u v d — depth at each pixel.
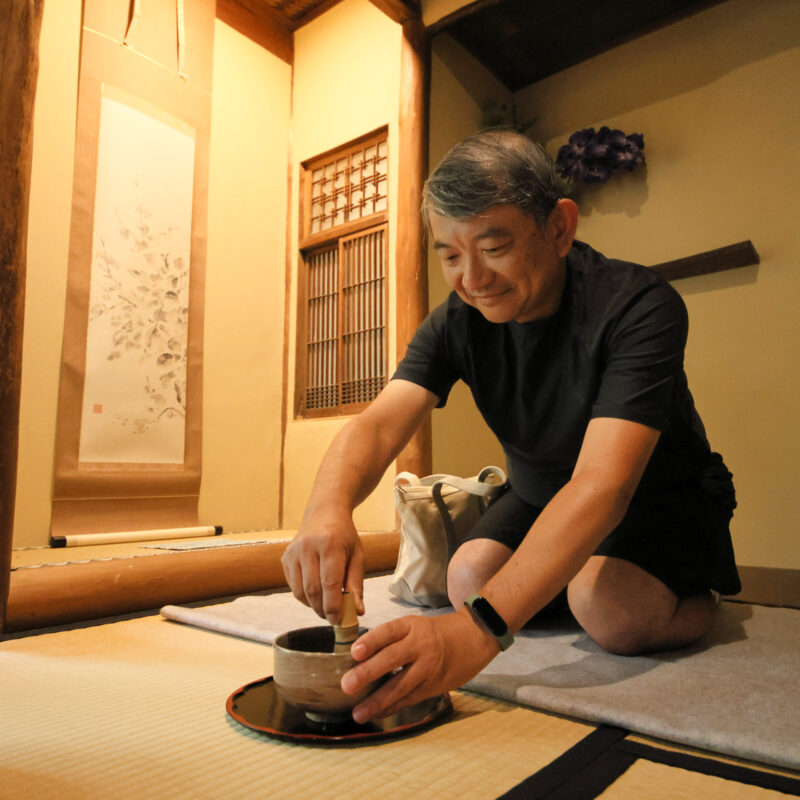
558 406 1.36
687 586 1.45
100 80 3.10
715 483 1.50
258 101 3.88
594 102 4.11
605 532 0.97
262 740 0.89
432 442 3.36
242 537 3.17
